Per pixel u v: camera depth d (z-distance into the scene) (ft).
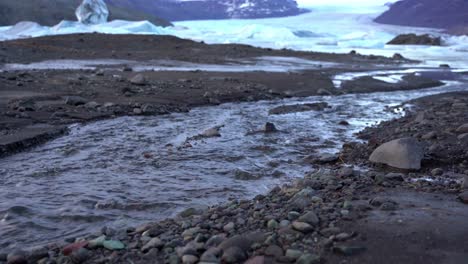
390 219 14.87
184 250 12.59
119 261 12.46
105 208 18.26
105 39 113.19
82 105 38.83
